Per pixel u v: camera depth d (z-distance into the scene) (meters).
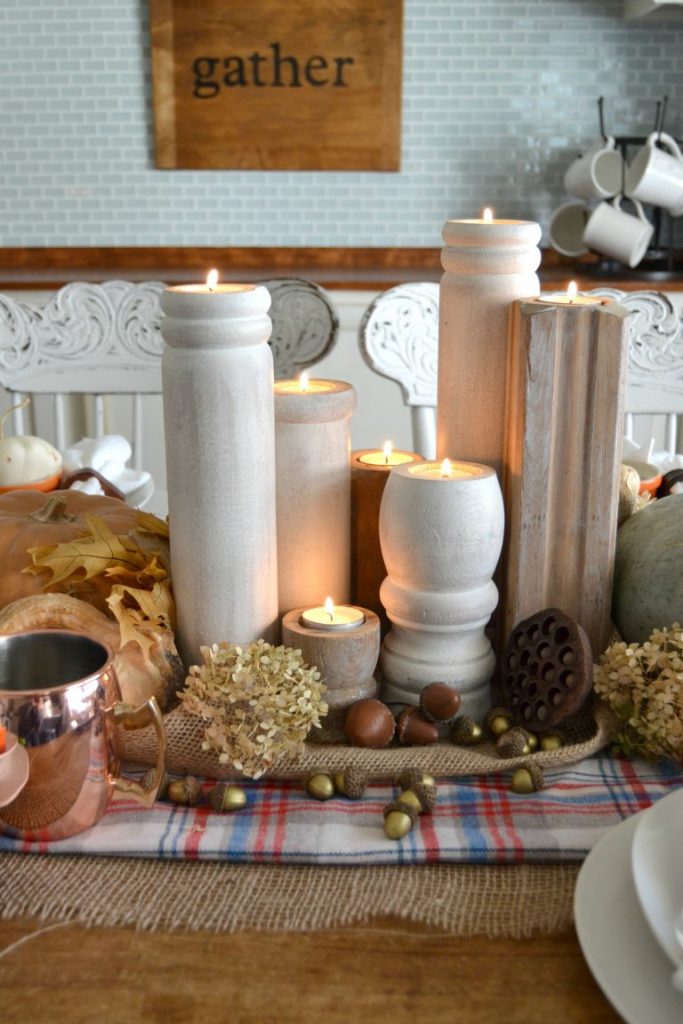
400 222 2.51
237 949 0.50
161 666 0.66
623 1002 0.44
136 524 0.77
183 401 0.63
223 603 0.67
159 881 0.55
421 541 0.67
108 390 1.60
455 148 2.46
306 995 0.47
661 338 1.49
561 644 0.68
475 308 0.72
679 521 0.74
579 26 2.37
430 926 0.52
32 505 0.81
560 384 0.69
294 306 1.59
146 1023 0.45
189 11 2.36
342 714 0.68
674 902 0.47
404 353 1.53
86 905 0.53
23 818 0.57
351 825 0.60
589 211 2.36
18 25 2.39
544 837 0.58
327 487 0.71
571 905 0.53
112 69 2.42
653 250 2.26
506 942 0.51
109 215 2.51
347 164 2.46
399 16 2.36
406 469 0.70
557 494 0.71
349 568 0.75
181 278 2.35
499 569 0.77
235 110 2.43
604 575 0.73
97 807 0.58
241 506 0.65
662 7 2.21
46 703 0.55
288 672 0.62
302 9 2.36
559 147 2.46
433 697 0.67
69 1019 0.46
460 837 0.58
